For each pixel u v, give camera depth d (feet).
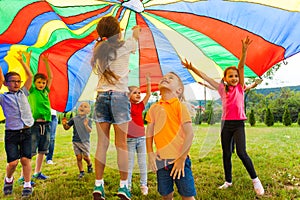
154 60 9.39
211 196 11.43
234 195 11.60
